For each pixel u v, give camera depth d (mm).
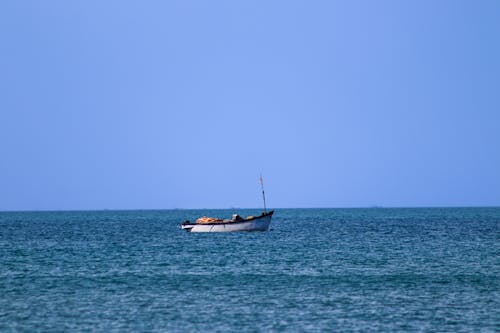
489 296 183375
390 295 184750
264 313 160875
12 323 150750
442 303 173250
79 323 150875
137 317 156625
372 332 143000
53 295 184875
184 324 149875
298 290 193250
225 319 154625
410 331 144125
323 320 153750
